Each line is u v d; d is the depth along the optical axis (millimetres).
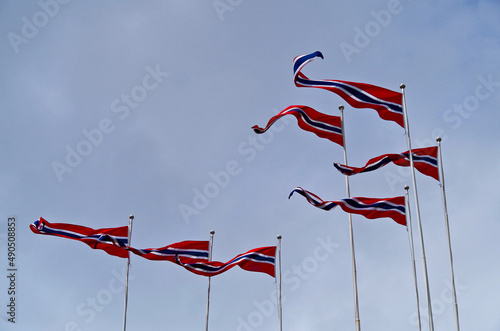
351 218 39531
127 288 43281
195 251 44062
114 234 44125
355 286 38094
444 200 38688
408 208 39719
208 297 43094
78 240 43812
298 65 40594
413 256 39250
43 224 43594
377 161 39688
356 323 37281
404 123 38656
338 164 39375
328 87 40094
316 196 39344
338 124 42031
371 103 39531
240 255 43219
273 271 42781
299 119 41844
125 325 42125
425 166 40094
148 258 43250
